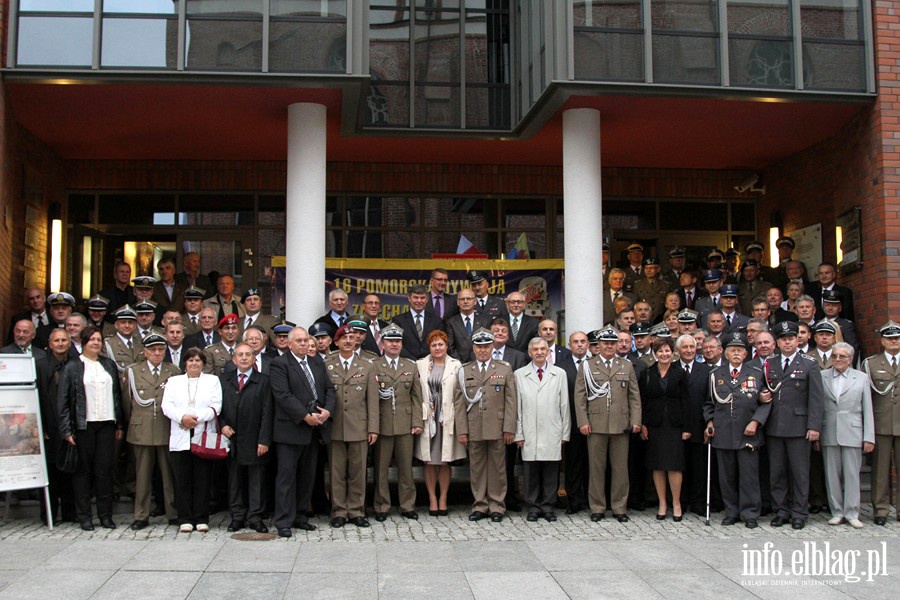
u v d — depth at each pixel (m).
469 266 12.94
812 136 12.79
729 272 13.07
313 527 8.65
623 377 9.27
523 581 6.87
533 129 12.15
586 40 10.62
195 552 7.64
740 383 9.16
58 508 9.07
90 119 11.70
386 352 9.24
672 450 9.27
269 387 8.48
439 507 9.48
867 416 9.16
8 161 10.67
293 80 10.22
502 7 12.75
